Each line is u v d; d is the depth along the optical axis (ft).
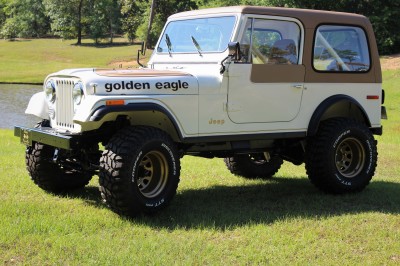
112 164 17.61
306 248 15.87
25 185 23.11
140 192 18.08
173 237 16.57
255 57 20.58
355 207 20.86
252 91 20.45
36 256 14.65
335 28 22.63
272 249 15.67
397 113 70.38
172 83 18.84
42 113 20.95
